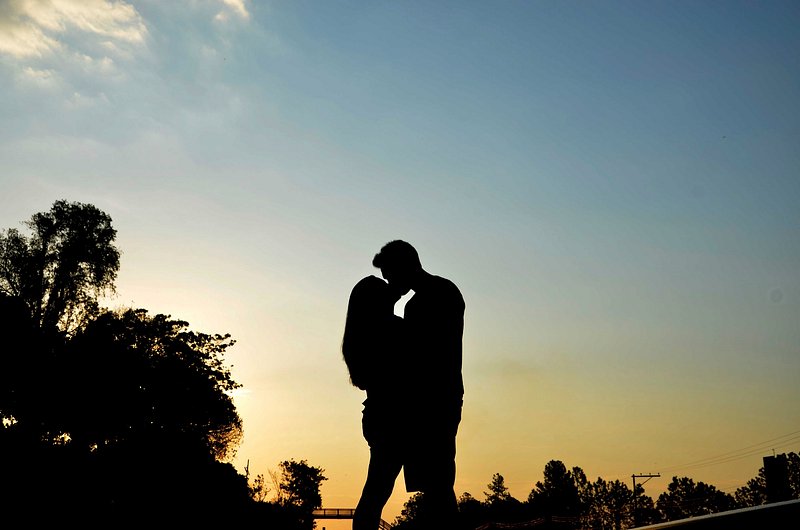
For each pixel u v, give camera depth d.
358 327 3.17
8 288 45.31
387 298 3.22
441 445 3.05
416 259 3.32
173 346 55.22
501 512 48.94
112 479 43.75
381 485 3.09
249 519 50.59
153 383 52.03
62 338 46.72
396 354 3.13
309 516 56.69
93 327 48.50
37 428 45.53
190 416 54.25
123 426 48.59
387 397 3.09
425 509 3.06
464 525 3.07
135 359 50.88
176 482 46.72
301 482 97.50
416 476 3.06
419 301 3.20
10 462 39.34
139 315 55.22
